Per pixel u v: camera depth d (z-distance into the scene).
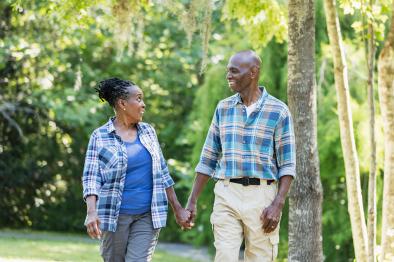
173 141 22.19
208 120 15.77
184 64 21.23
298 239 7.66
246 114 6.34
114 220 6.22
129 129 6.45
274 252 6.41
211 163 6.63
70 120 19.88
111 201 6.23
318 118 14.09
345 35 13.77
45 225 22.56
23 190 22.02
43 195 22.33
